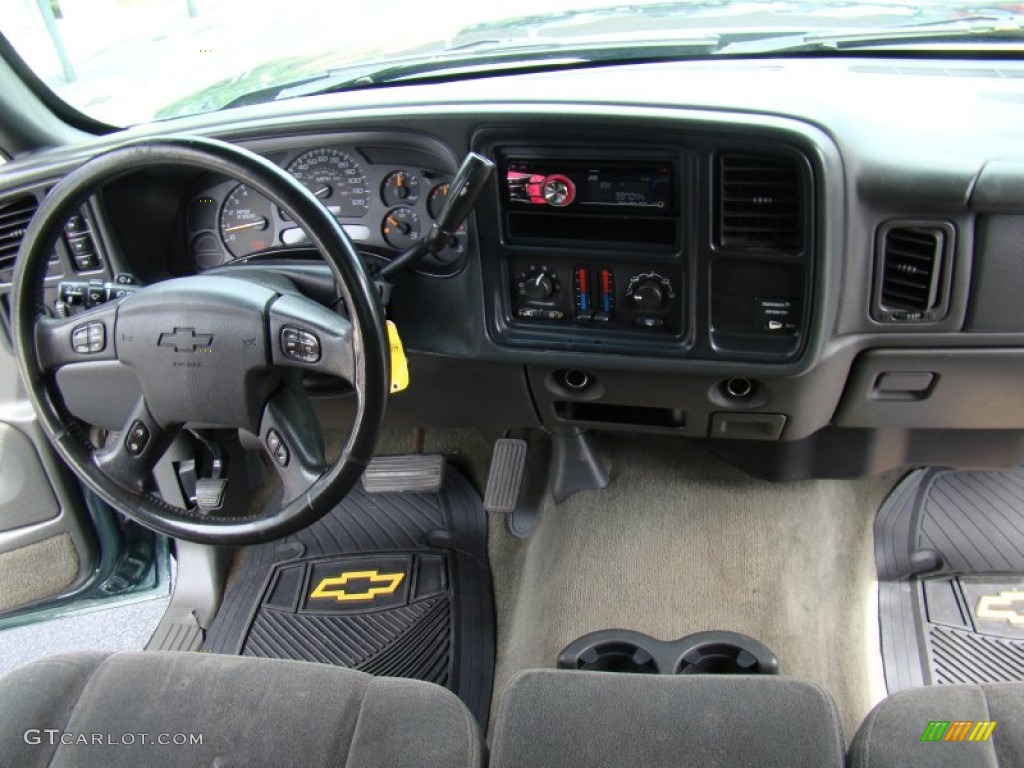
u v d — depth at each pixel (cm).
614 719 122
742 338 163
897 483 220
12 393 206
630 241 161
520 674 132
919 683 180
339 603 211
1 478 211
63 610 231
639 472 223
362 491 239
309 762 121
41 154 185
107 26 188
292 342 136
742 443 206
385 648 200
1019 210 145
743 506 212
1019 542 203
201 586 220
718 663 177
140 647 218
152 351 142
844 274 155
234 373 139
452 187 146
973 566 199
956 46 180
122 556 234
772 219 151
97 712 128
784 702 123
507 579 214
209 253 188
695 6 183
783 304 158
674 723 121
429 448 247
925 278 155
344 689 130
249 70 189
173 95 192
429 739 121
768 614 189
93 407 192
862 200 150
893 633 189
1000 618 189
